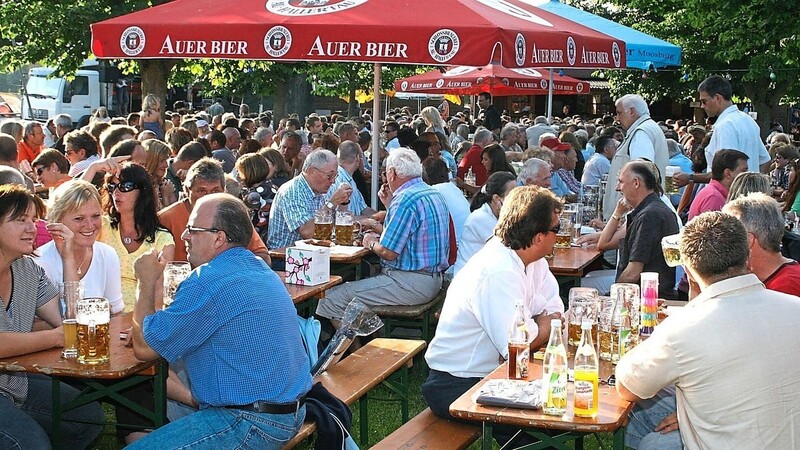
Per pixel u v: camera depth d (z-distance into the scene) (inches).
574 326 155.3
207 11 224.7
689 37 904.3
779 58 774.5
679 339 118.4
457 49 199.6
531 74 622.2
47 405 162.1
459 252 244.7
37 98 1109.7
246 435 133.6
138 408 149.2
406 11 213.9
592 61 242.8
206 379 135.6
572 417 120.7
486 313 148.9
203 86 952.3
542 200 148.8
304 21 208.7
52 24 738.8
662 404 155.3
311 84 1024.2
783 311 117.7
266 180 294.4
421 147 353.4
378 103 291.3
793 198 310.5
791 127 1278.3
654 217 217.0
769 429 115.1
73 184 165.9
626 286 151.8
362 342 249.4
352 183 310.5
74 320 142.9
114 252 176.7
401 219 237.6
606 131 589.3
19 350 144.4
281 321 137.1
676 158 419.2
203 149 290.0
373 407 222.7
